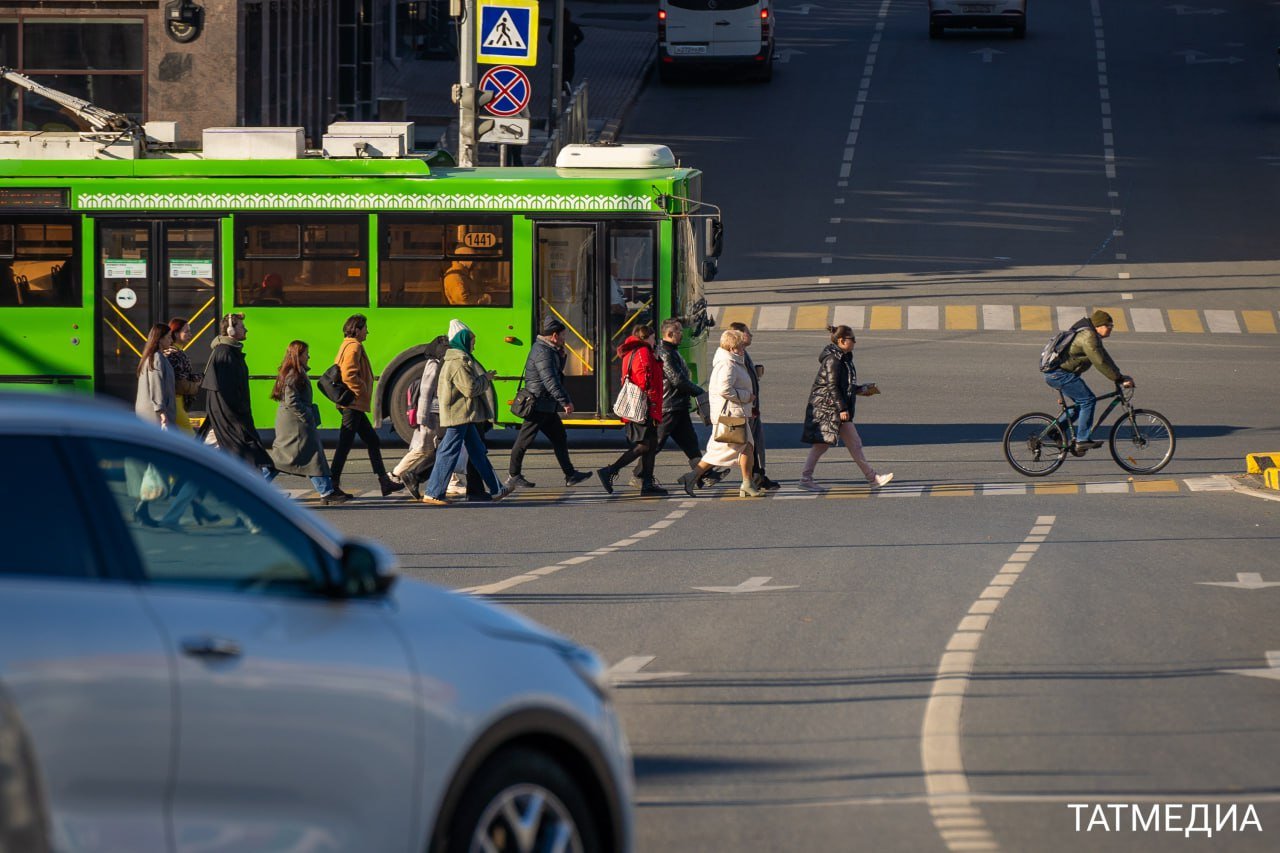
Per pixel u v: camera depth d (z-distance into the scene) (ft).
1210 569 158.10
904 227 451.53
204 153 245.65
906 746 98.12
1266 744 98.94
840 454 243.40
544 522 192.13
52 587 50.93
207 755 52.19
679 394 211.00
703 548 172.55
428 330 243.19
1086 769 93.50
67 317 244.22
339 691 55.52
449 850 58.70
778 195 479.41
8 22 367.45
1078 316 370.53
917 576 155.22
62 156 244.01
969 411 277.03
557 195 242.17
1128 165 510.17
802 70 625.41
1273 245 435.53
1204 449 242.17
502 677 60.03
